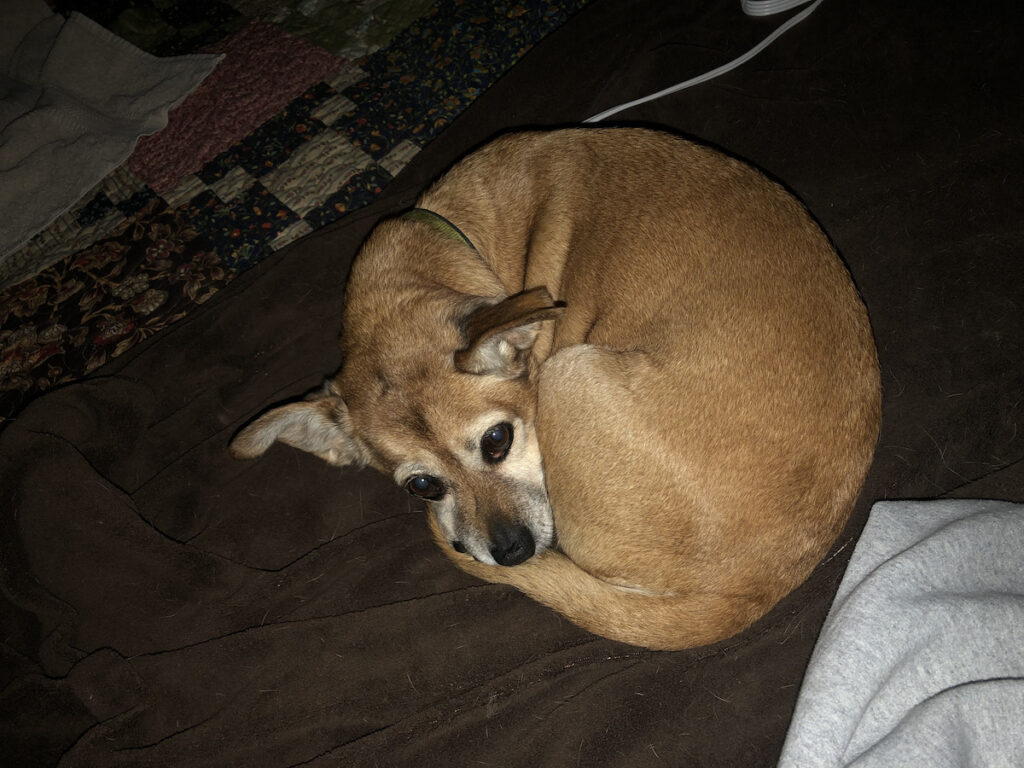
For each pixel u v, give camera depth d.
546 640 0.48
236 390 0.61
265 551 0.55
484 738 0.45
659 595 0.45
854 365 0.44
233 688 0.48
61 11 0.90
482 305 0.49
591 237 0.52
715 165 0.50
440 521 0.51
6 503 0.54
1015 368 0.53
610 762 0.44
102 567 0.52
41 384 0.65
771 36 0.68
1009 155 0.59
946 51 0.64
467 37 0.79
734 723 0.44
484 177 0.57
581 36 0.73
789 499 0.42
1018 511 0.43
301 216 0.71
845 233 0.60
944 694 0.37
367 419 0.48
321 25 0.84
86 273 0.71
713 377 0.44
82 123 0.78
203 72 0.81
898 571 0.41
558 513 0.49
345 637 0.49
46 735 0.48
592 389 0.47
